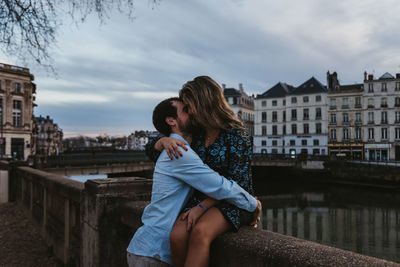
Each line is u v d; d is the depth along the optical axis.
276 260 1.14
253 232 1.42
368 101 48.19
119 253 2.44
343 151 49.53
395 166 32.62
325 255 1.09
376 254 12.69
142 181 2.74
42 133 84.94
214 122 1.46
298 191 32.41
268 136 56.44
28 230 5.74
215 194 1.34
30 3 4.38
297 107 53.09
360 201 25.62
